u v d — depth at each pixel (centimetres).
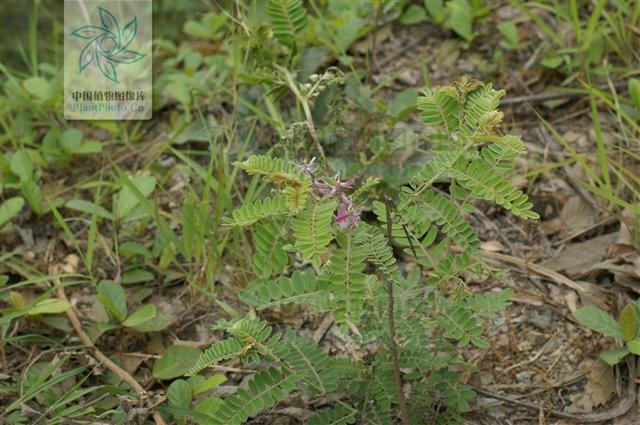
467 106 122
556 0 170
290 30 151
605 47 168
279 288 125
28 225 160
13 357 144
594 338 139
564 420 133
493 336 141
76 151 165
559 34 171
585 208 153
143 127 173
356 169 148
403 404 124
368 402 129
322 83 146
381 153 151
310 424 127
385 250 118
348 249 115
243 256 149
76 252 157
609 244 147
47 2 208
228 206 148
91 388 133
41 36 200
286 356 124
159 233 156
